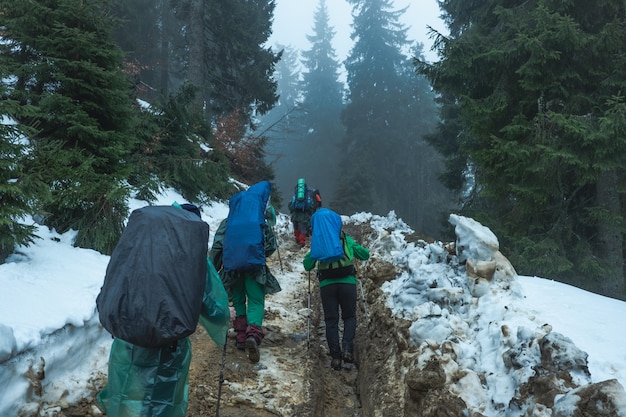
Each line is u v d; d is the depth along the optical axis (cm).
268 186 480
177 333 223
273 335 509
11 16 649
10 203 408
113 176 576
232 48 2359
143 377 233
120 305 221
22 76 633
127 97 681
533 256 1002
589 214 1007
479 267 423
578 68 1006
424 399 310
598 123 909
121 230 564
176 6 2214
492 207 1418
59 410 300
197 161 1074
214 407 360
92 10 664
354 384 446
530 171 989
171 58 2955
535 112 1067
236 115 2056
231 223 449
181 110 1098
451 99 2000
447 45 1072
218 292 265
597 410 216
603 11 1025
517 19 1051
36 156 475
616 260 1012
